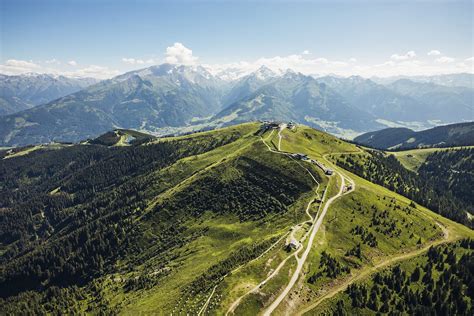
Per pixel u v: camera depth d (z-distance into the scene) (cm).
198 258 17775
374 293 12694
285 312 11038
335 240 15238
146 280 17800
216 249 18112
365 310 11988
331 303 11769
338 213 17275
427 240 17388
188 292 13275
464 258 15662
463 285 14188
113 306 16238
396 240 16538
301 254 13688
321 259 13662
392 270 14225
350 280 13138
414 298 13075
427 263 15125
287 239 14775
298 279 12381
